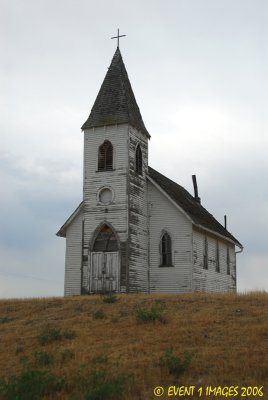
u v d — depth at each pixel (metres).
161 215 36.81
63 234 38.25
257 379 13.38
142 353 16.16
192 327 18.53
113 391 12.56
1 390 13.05
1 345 18.97
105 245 34.69
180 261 35.84
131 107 37.12
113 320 20.62
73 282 36.81
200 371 14.21
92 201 35.44
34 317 23.30
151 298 25.45
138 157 36.69
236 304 22.38
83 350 17.00
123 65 38.84
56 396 13.03
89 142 36.31
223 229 47.34
